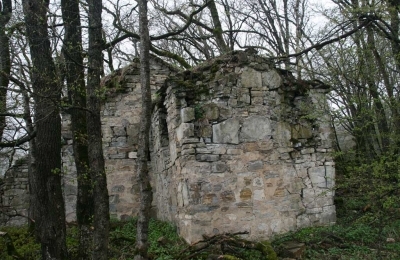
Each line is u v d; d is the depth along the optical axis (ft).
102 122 34.76
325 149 26.61
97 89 21.35
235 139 24.58
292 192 25.35
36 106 21.11
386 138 22.38
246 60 25.72
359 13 22.58
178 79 24.95
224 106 24.81
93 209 22.61
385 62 22.66
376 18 21.85
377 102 21.25
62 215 21.36
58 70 20.70
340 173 30.01
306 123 26.61
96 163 20.71
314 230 24.53
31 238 28.35
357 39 22.62
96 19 22.07
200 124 24.12
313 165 26.14
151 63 36.83
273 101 25.96
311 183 25.90
